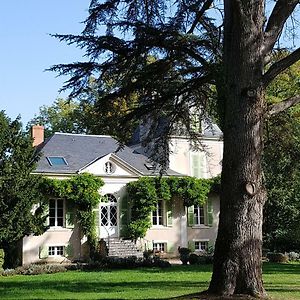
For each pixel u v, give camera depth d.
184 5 12.25
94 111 12.79
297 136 13.69
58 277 21.12
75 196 30.28
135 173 32.66
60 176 30.89
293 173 20.70
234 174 10.42
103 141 35.53
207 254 32.53
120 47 11.59
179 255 33.28
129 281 18.36
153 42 11.65
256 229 10.28
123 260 26.28
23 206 24.70
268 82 10.70
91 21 11.93
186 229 34.09
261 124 10.61
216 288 10.28
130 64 12.01
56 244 30.16
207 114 14.22
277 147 13.89
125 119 12.91
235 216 10.30
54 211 30.48
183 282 17.48
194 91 13.73
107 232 31.56
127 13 12.18
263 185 10.66
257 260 10.23
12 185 24.48
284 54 12.94
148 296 13.00
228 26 10.98
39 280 19.95
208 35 11.85
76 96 11.91
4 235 24.05
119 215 32.00
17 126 25.59
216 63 11.66
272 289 13.78
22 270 23.98
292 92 17.78
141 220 32.06
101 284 17.42
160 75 12.45
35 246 29.64
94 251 30.30
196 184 33.62
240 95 10.58
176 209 34.00
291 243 34.03
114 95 12.33
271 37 10.97
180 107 13.67
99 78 11.92
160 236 33.16
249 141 10.45
